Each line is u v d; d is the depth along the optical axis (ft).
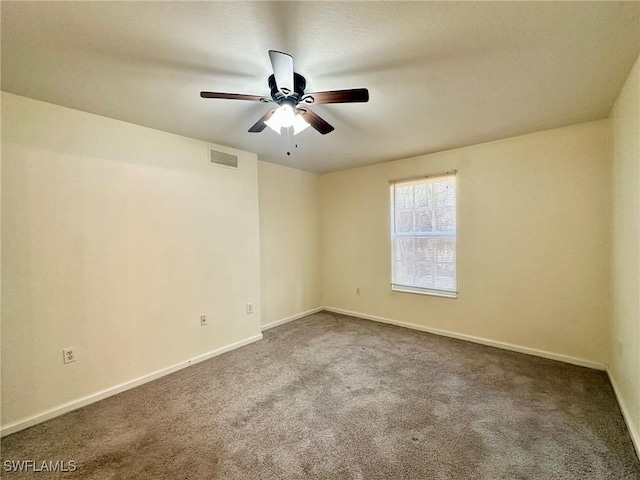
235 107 7.27
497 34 4.70
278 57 4.44
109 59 5.25
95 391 7.47
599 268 8.55
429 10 4.16
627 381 6.35
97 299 7.58
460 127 8.88
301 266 14.87
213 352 10.14
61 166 7.05
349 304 14.99
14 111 6.44
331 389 7.77
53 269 6.91
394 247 13.20
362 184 14.19
